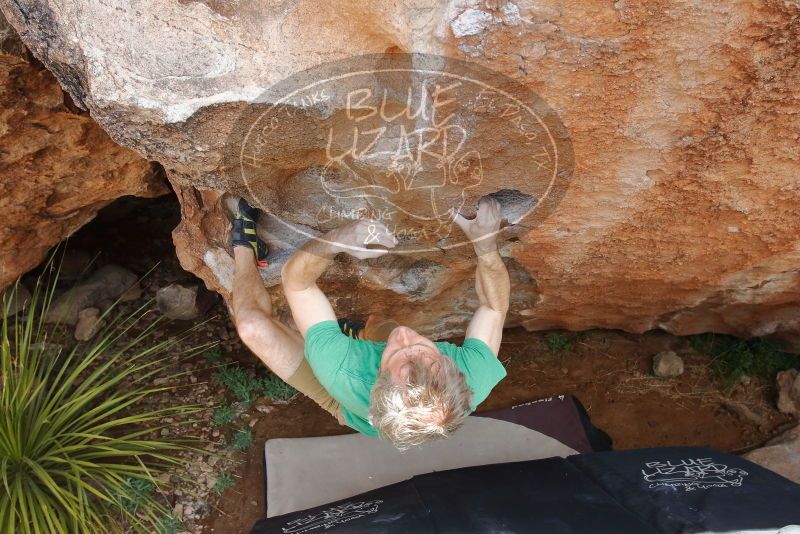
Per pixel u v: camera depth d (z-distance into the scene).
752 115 1.91
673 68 1.76
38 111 2.61
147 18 1.66
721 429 3.82
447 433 1.87
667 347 4.14
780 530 2.26
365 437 3.64
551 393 3.97
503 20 1.61
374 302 3.27
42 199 3.14
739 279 2.97
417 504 2.91
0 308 3.92
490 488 2.99
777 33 1.65
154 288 4.34
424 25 1.63
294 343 2.36
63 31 1.71
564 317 3.76
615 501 2.78
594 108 1.87
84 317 4.02
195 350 4.04
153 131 1.86
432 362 1.89
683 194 2.30
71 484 3.24
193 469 3.50
